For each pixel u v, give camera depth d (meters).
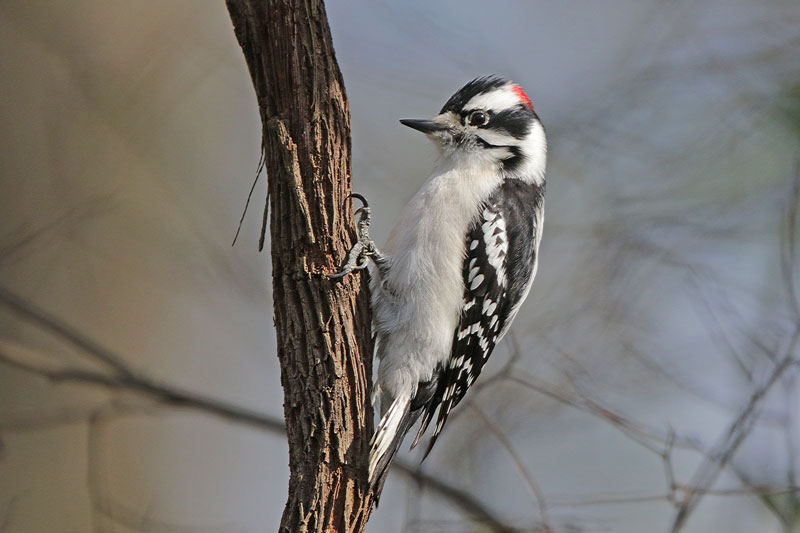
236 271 13.55
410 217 8.55
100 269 13.26
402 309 8.27
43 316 10.98
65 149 13.03
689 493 9.60
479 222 8.57
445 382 8.53
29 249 12.21
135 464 13.72
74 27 13.56
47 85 13.29
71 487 12.67
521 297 9.30
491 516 10.56
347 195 6.89
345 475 6.70
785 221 10.91
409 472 10.51
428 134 9.09
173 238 13.62
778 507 10.16
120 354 13.25
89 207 12.70
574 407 10.81
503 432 11.40
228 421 11.16
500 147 9.05
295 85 6.67
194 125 14.13
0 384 12.41
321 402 6.70
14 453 12.48
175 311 13.87
